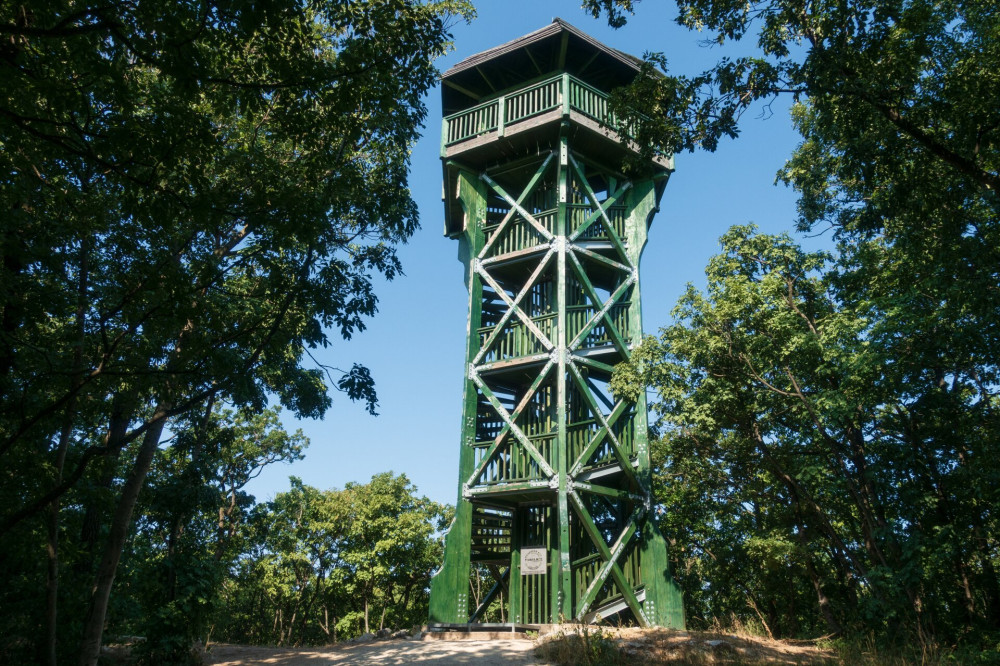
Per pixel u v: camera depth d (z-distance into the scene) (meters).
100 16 7.70
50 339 12.74
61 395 12.91
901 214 16.36
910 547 18.52
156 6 7.79
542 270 24.45
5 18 8.53
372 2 10.99
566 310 24.38
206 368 12.42
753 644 18.17
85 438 19.09
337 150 12.07
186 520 22.38
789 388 22.22
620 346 24.17
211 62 9.90
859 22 12.79
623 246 25.86
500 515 25.23
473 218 26.67
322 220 11.89
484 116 26.75
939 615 21.86
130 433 11.76
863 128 13.69
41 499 11.02
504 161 27.34
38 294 11.90
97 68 8.35
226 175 12.76
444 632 20.84
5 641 17.50
